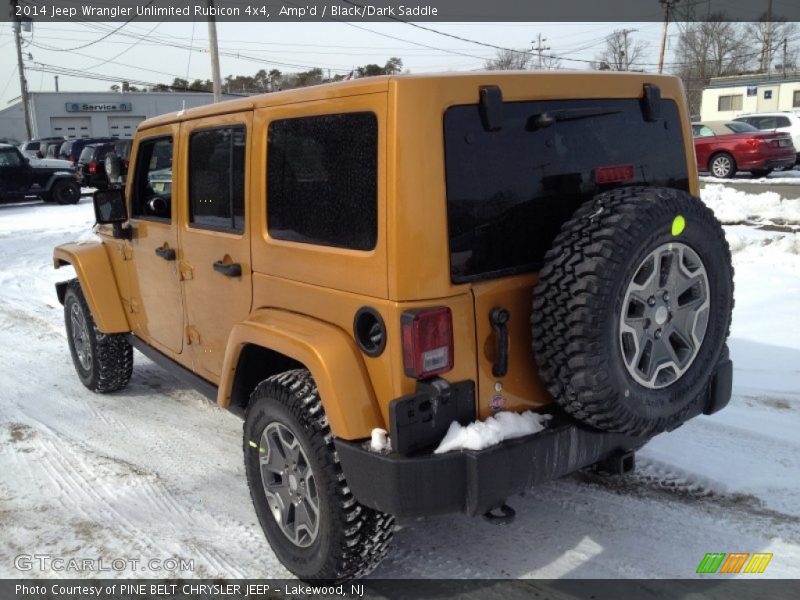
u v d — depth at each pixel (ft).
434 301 8.72
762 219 38.60
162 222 14.47
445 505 8.74
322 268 9.75
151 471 14.53
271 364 11.89
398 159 8.51
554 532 11.75
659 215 8.72
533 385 9.60
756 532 11.49
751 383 17.61
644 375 9.20
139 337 17.16
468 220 8.94
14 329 26.25
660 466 13.64
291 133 10.22
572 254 8.64
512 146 9.28
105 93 192.34
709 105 122.72
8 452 15.51
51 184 72.74
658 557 10.96
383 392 9.05
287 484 10.51
